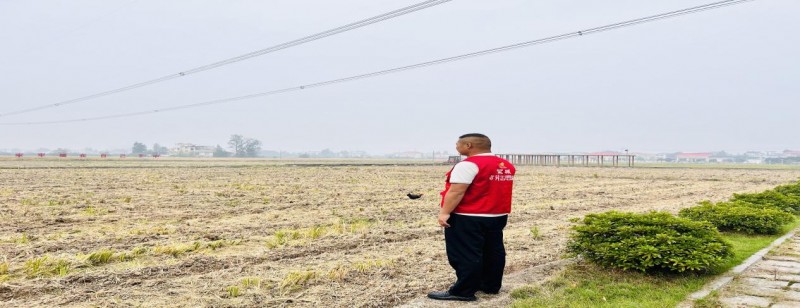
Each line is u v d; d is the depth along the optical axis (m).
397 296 6.71
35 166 47.50
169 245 9.63
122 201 17.66
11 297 6.48
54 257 8.53
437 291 6.95
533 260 8.95
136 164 60.22
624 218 8.36
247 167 52.38
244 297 6.60
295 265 8.37
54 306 6.14
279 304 6.35
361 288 7.07
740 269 8.08
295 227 12.44
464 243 6.44
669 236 7.74
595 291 6.88
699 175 44.91
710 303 6.36
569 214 15.76
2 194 19.42
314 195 21.06
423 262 8.66
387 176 37.53
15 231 11.31
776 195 15.61
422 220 13.88
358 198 19.98
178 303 6.32
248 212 15.34
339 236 11.04
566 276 7.67
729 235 11.75
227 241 10.27
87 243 10.01
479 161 6.42
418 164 76.31
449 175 6.48
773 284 7.26
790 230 12.48
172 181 28.22
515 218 14.70
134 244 9.97
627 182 33.72
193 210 15.55
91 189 22.34
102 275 7.49
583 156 78.06
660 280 7.43
